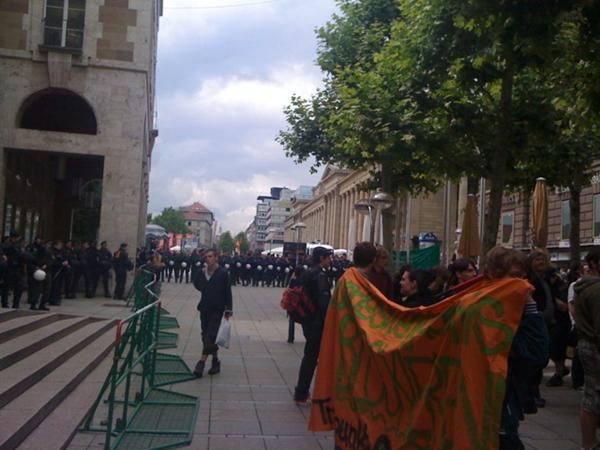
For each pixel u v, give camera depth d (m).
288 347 14.41
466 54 11.84
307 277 8.78
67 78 25.36
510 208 36.72
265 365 11.95
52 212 34.25
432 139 13.83
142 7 25.98
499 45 10.23
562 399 9.80
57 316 13.73
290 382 10.43
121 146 25.66
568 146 14.56
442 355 5.11
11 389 7.39
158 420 7.79
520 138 13.16
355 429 5.84
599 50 10.06
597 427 6.38
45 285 17.44
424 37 12.41
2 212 24.72
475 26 10.63
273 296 31.95
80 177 34.56
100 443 6.75
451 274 8.34
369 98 15.12
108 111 25.64
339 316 6.24
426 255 21.05
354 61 23.23
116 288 23.67
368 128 14.80
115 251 25.39
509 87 12.27
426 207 49.88
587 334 6.32
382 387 5.77
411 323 5.59
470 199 15.23
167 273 42.56
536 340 5.13
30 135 25.03
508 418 5.27
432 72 12.80
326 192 96.38
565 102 11.20
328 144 24.12
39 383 8.45
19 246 17.25
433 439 5.08
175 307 23.08
